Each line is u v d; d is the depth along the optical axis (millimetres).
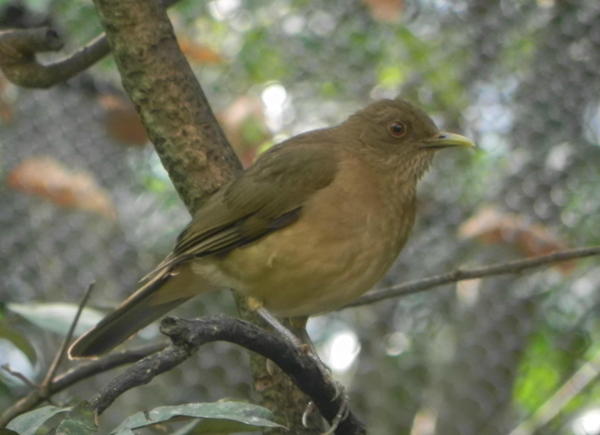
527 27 12914
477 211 12102
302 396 6598
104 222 13234
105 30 6879
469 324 12758
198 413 4621
